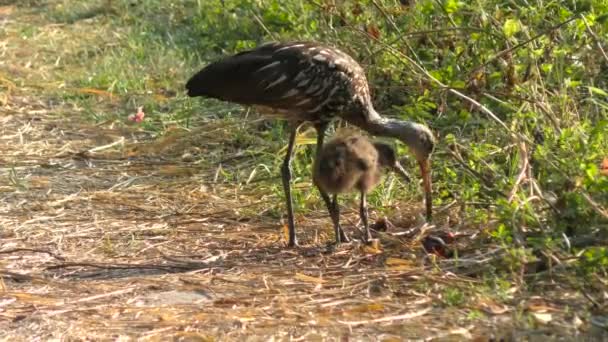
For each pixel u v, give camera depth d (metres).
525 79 12.58
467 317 8.98
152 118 16.11
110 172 14.04
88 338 8.80
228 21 18.83
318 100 11.50
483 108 11.66
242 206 12.64
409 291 9.58
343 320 9.05
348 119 11.96
